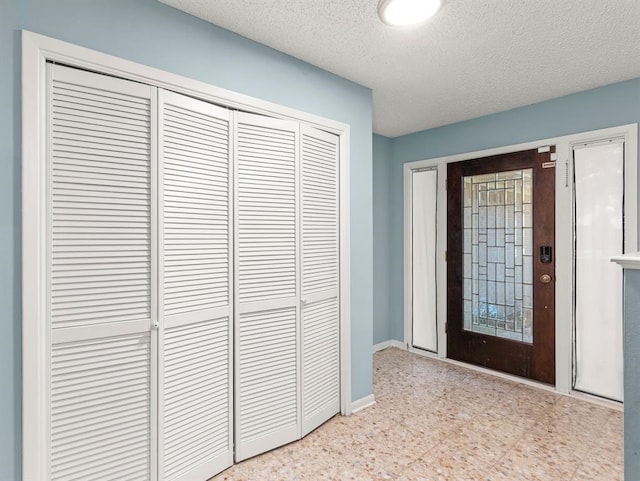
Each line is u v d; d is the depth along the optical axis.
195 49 1.77
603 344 2.67
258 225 2.03
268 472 1.89
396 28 1.88
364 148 2.66
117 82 1.54
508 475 1.86
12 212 1.32
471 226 3.46
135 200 1.59
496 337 3.26
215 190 1.87
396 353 3.90
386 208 4.08
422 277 3.89
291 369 2.17
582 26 1.86
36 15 1.35
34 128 1.34
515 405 2.65
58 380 1.41
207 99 1.82
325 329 2.41
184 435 1.73
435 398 2.78
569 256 2.81
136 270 1.59
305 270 2.25
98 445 1.49
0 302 1.30
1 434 1.30
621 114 2.57
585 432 2.28
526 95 2.84
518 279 3.12
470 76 2.48
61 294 1.42
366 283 2.68
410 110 3.19
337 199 2.49
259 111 2.03
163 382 1.66
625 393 1.18
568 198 2.82
